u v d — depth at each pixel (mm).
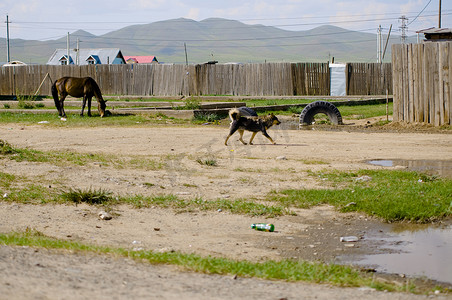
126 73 44594
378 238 7512
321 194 9852
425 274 5977
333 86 42875
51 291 4133
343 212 8906
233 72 43500
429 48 20359
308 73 42406
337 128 21438
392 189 10188
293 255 6730
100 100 24578
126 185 10664
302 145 16531
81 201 9250
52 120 23125
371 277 5637
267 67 42562
